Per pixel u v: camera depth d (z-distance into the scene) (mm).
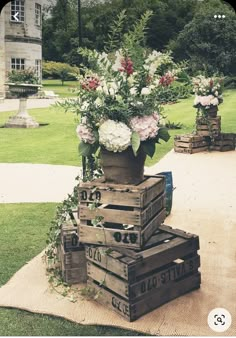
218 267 4887
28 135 15625
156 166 10297
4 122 18938
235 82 32938
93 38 41656
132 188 4074
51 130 16797
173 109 24406
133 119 4117
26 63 32281
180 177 9203
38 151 12453
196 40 35812
